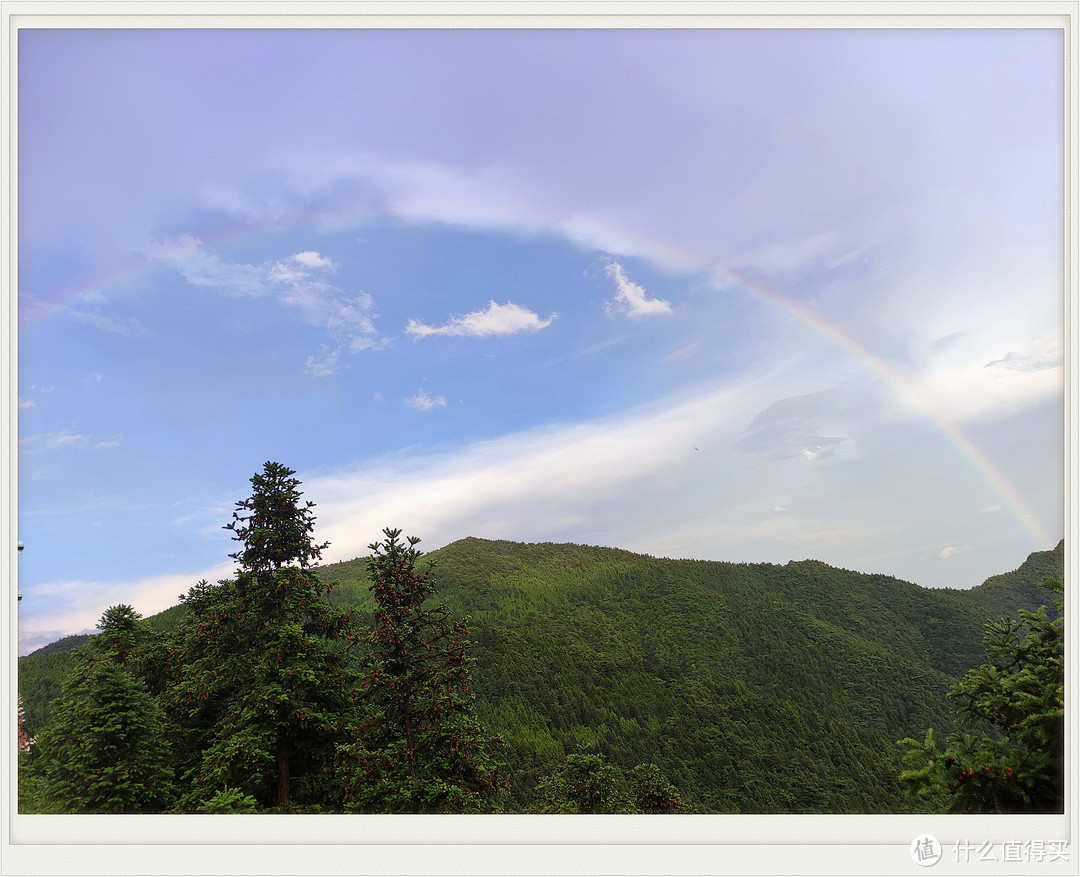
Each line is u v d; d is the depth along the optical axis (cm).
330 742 1485
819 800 7881
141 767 1252
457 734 1318
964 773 857
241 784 1344
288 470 1608
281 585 1496
